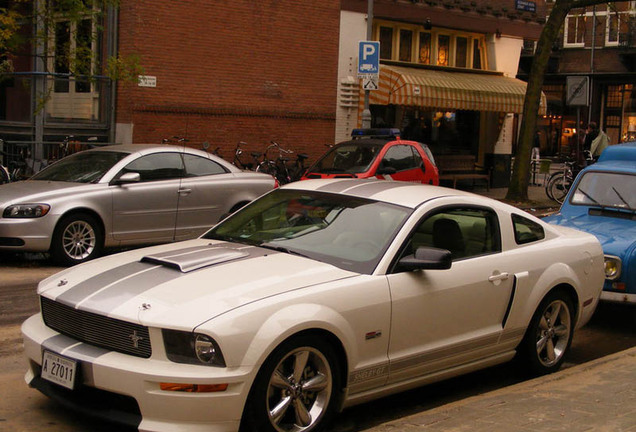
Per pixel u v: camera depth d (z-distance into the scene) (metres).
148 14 17.05
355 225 5.34
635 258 7.71
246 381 4.12
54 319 4.69
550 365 6.20
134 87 17.02
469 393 5.91
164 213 10.91
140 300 4.34
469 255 5.58
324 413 4.55
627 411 4.86
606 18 40.00
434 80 20.77
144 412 4.11
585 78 17.70
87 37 15.02
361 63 16.80
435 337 5.22
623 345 7.71
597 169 9.62
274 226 5.59
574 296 6.32
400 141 14.98
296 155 19.92
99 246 10.41
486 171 24.64
